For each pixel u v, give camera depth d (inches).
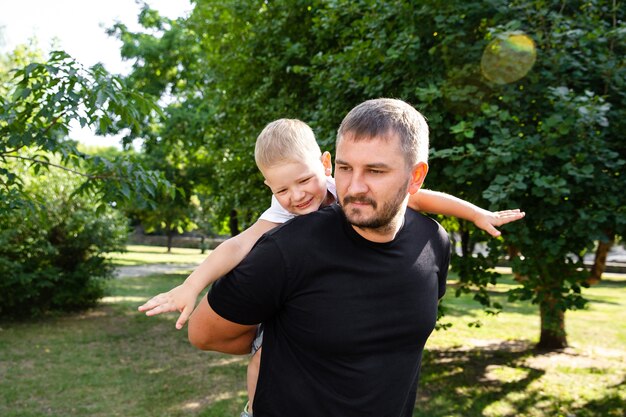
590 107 144.6
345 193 50.5
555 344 342.0
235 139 336.8
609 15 183.9
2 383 243.8
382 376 53.2
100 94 119.3
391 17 200.7
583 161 157.4
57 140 133.4
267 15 297.0
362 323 51.6
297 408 52.7
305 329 51.7
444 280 64.8
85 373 263.6
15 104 128.9
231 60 319.3
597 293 697.0
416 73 195.5
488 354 324.8
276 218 65.7
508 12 177.0
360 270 52.1
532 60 166.7
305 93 284.2
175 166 709.3
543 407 229.3
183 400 227.9
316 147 68.5
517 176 150.6
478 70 177.3
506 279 797.9
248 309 52.4
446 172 171.5
